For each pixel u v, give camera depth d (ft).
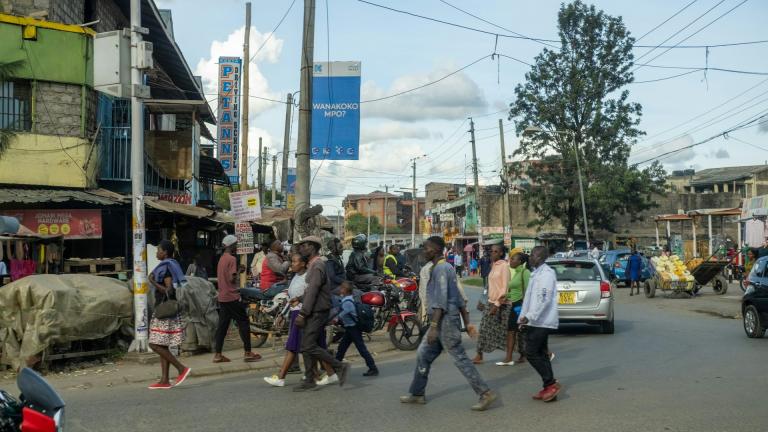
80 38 60.39
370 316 33.65
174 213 58.08
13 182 56.85
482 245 157.69
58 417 13.03
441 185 330.34
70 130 59.31
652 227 208.33
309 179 49.65
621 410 25.14
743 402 26.18
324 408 26.17
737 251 108.06
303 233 49.34
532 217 220.43
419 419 24.25
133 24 38.86
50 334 34.47
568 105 155.02
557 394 27.81
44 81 58.80
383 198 380.99
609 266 115.14
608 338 47.65
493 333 37.65
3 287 34.96
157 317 30.73
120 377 33.35
